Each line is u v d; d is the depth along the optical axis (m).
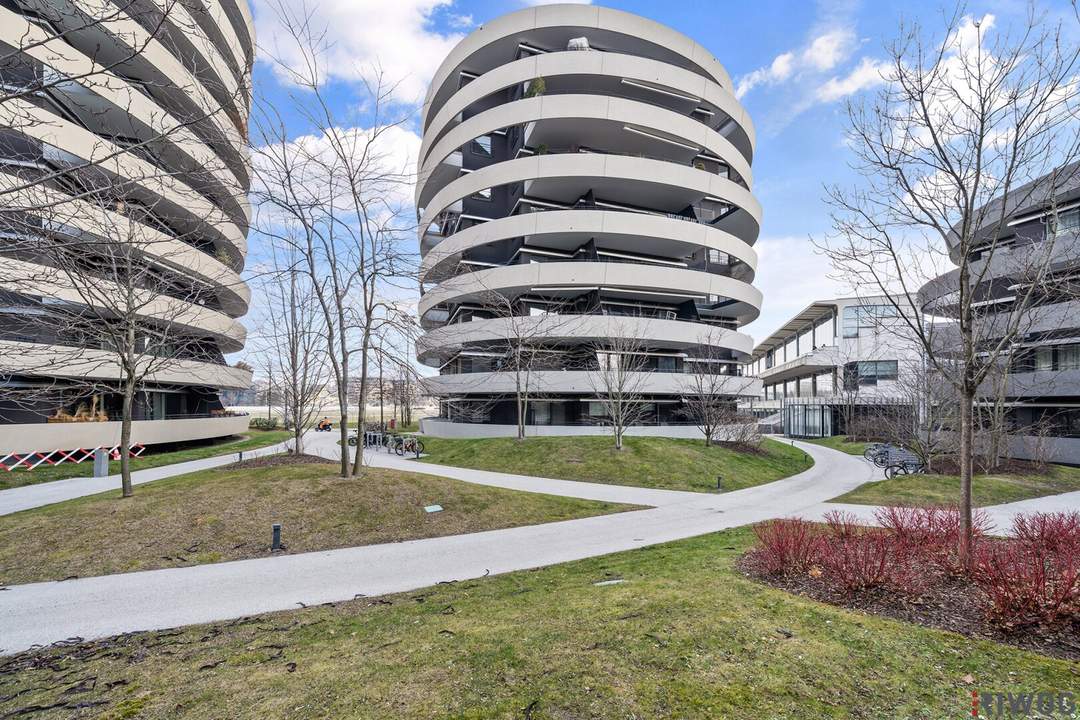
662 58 36.44
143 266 15.53
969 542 6.73
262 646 5.78
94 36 17.81
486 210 36.38
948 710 3.80
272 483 13.28
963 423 6.93
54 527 10.56
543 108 30.92
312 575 8.80
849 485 19.66
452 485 14.63
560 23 33.41
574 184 31.94
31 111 16.03
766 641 4.96
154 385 26.67
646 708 3.87
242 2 27.84
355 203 13.49
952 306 13.19
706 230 32.38
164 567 9.26
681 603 6.06
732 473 21.12
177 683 4.81
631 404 31.14
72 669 5.33
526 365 30.88
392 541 11.10
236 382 31.00
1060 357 25.66
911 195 7.54
